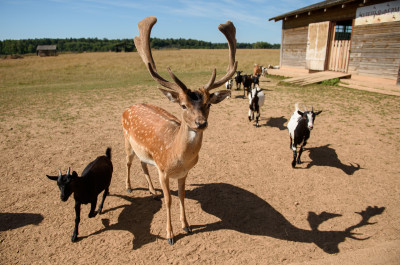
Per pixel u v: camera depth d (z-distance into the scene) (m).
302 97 13.97
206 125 3.26
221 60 41.00
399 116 10.11
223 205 5.20
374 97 13.21
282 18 22.23
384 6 14.34
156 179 6.19
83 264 3.81
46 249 4.07
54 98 15.16
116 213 4.96
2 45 158.88
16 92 17.62
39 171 6.43
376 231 4.38
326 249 4.04
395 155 6.99
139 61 42.22
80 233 4.43
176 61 40.50
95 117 11.09
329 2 17.80
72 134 9.04
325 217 4.79
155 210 5.06
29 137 8.73
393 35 14.15
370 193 5.43
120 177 6.25
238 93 16.28
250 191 5.66
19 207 5.05
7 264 3.79
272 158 7.16
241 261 3.84
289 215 4.87
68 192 4.00
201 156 7.34
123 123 5.48
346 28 21.31
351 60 16.80
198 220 4.78
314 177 6.14
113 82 22.06
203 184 5.95
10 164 6.77
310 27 19.33
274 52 66.81
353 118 10.12
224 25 4.11
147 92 16.58
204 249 4.09
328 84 16.86
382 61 14.90
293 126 6.77
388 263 3.67
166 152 4.02
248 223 4.68
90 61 42.66
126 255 3.97
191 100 3.36
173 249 4.09
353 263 3.70
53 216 4.82
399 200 5.16
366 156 7.02
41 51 85.56
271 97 14.26
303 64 20.83
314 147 7.76
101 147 7.94
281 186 5.82
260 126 9.77
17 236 4.33
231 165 6.81
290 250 4.04
